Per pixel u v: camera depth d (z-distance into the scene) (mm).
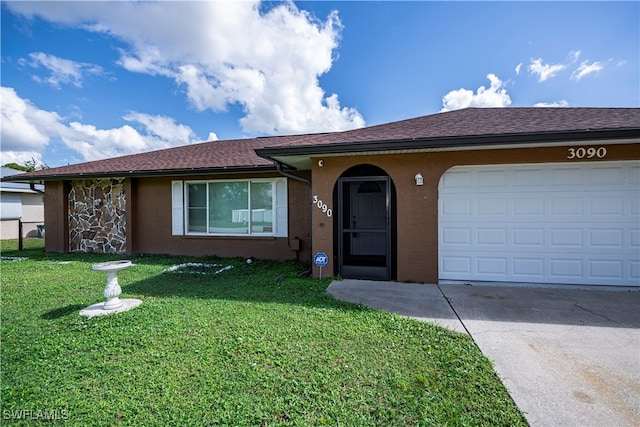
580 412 2365
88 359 3207
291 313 4469
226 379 2805
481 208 6426
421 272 6473
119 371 2967
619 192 5926
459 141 5586
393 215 7223
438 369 2955
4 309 4836
